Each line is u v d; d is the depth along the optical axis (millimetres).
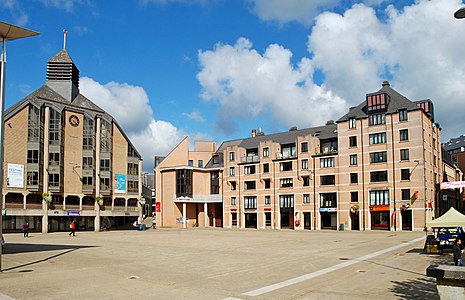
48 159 63344
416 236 45250
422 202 57312
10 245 33250
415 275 17125
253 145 80062
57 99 67625
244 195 77438
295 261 22109
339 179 65625
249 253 26625
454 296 7246
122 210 70938
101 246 32469
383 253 26453
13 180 59156
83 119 68438
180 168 80062
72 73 71188
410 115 59688
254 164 76875
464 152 97438
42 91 67500
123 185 72250
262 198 75000
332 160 67188
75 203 67062
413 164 58656
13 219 60156
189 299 12398
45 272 17828
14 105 65250
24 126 61250
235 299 12438
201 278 16359
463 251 25094
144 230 67500
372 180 62250
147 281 15602
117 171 71875
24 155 60844
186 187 79375
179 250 28938
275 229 71438
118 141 72750
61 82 69938
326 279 16141
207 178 83312
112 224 73812
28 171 61000
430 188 60344
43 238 44188
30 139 61719
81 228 67750
